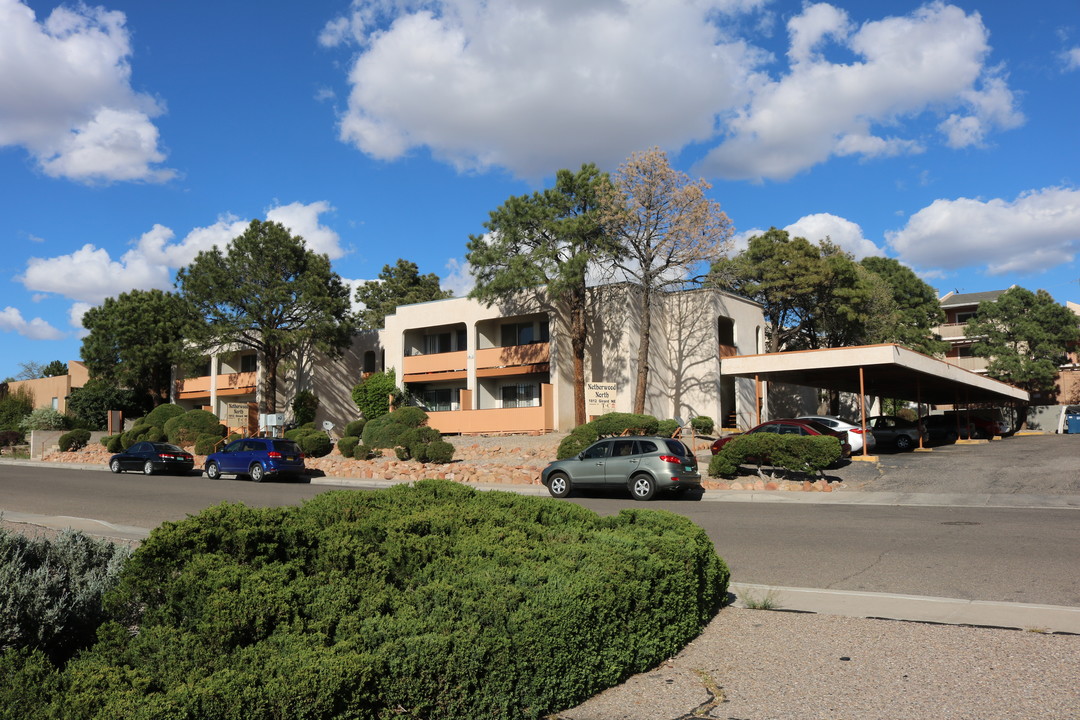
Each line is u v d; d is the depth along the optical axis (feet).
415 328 136.98
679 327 122.72
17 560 17.78
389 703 14.33
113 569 19.03
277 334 132.77
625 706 16.81
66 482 84.02
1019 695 16.89
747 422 130.00
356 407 156.25
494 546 20.76
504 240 109.60
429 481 29.22
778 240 146.72
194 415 129.39
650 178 104.06
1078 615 24.38
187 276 134.41
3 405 182.91
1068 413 148.25
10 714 12.81
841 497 62.95
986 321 173.06
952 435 116.16
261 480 88.22
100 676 13.32
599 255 109.40
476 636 15.35
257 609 15.38
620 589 18.66
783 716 16.06
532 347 122.01
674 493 67.92
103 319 165.27
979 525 45.16
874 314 147.84
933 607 25.88
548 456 92.07
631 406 112.06
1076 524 44.65
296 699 12.85
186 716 12.06
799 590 29.12
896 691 17.34
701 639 22.04
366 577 18.53
